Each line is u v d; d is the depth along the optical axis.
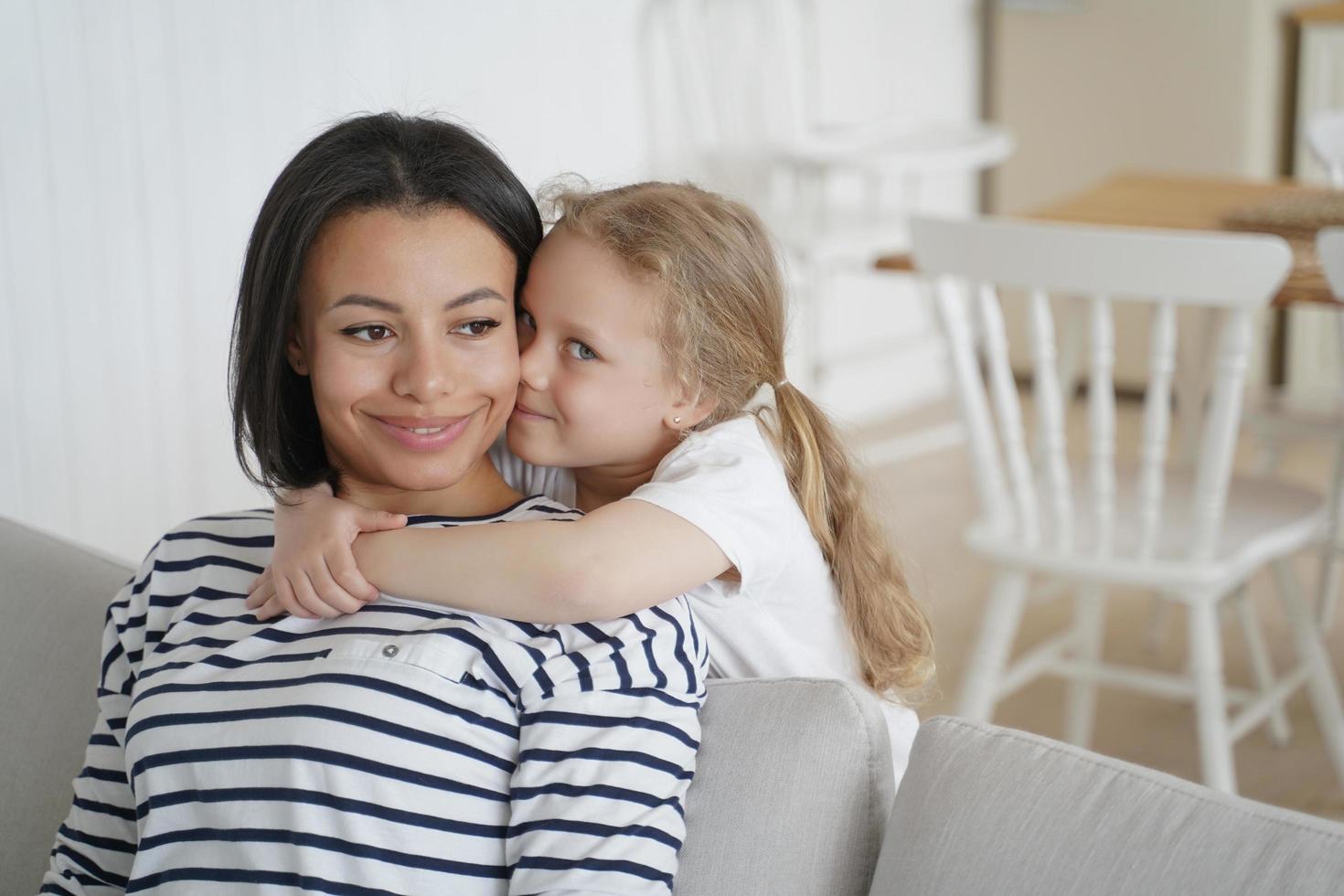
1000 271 2.08
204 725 0.95
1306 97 4.23
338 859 0.90
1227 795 0.83
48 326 2.55
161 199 2.66
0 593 1.39
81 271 2.58
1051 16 4.50
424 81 3.06
